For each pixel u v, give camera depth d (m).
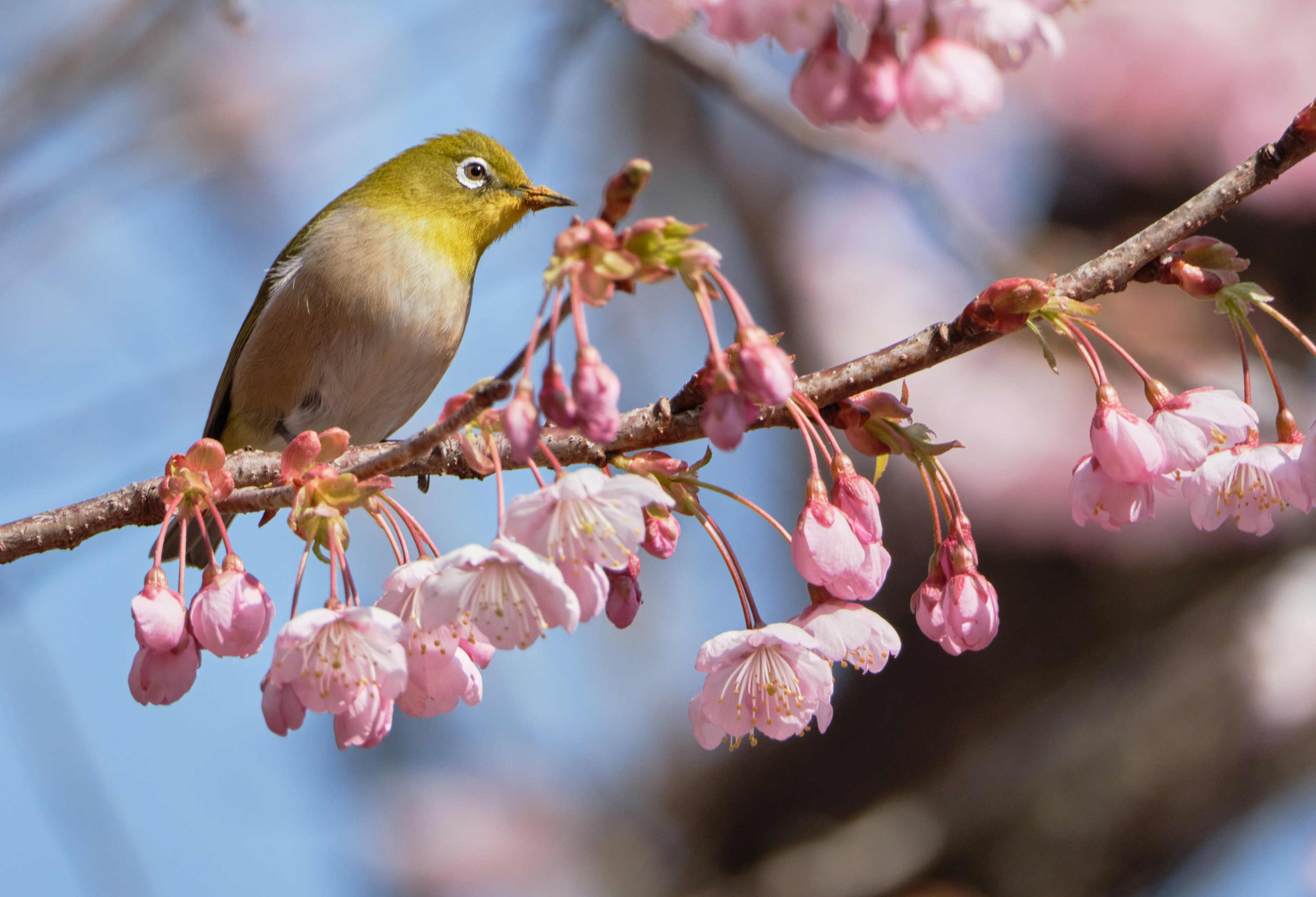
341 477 4.73
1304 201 12.03
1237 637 11.48
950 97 3.80
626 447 5.34
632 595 5.11
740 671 4.73
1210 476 4.81
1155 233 5.07
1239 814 11.15
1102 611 11.88
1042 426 12.22
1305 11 12.27
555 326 4.00
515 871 13.69
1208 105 12.20
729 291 4.20
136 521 5.72
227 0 11.11
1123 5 12.54
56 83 10.27
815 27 3.88
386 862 13.95
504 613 4.24
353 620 4.24
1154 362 11.18
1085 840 11.03
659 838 13.21
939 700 11.98
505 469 5.42
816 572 4.68
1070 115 12.51
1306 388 11.93
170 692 4.70
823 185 13.70
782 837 12.20
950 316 12.70
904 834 11.35
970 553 4.94
